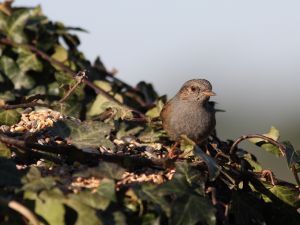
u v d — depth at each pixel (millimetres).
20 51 14945
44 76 14875
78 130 11086
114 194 9391
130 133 12695
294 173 11484
